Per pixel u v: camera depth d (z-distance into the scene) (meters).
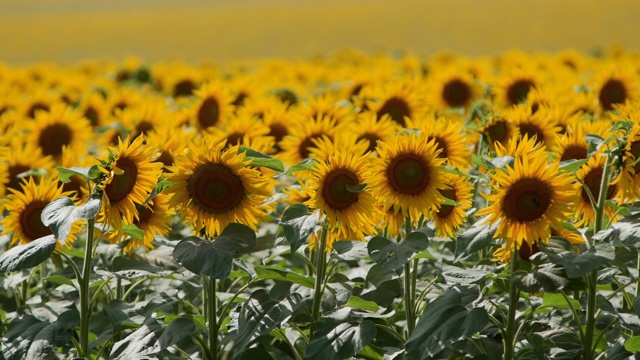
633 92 10.52
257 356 5.99
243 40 76.00
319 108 10.05
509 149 6.12
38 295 7.55
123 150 5.77
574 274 5.21
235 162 5.83
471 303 5.75
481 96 12.65
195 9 110.25
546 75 14.76
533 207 5.61
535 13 82.12
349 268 8.42
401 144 6.15
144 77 20.81
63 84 17.80
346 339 5.64
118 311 6.25
